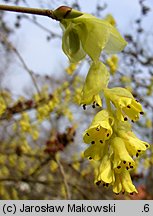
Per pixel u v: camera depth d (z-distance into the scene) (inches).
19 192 201.5
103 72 50.0
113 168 44.8
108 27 51.3
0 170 198.2
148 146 47.2
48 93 186.1
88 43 51.4
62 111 182.2
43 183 177.0
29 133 179.6
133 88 194.4
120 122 47.6
